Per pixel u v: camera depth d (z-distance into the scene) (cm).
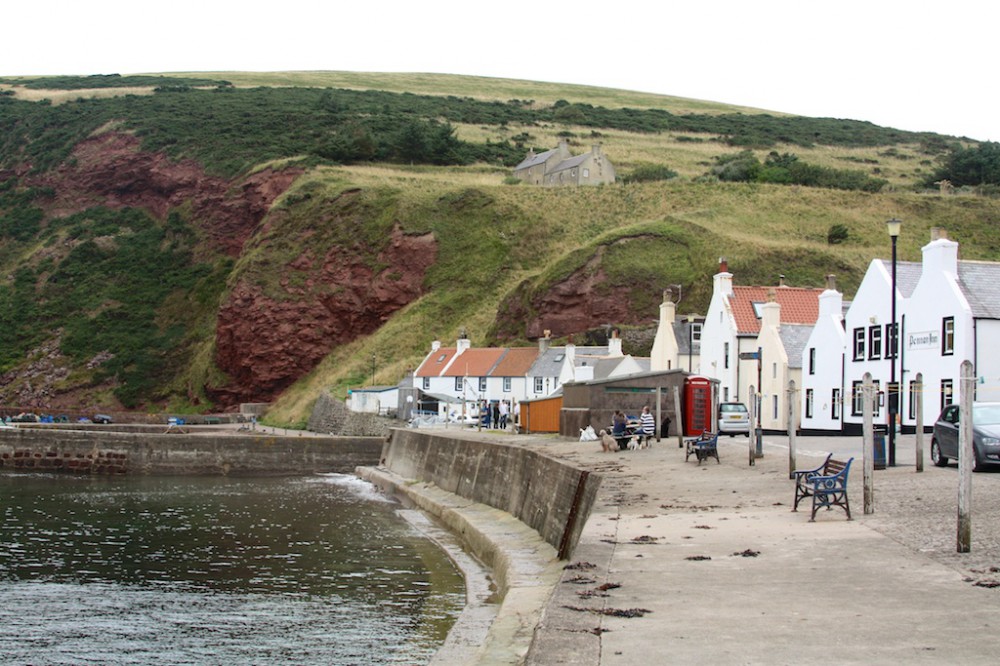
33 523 4331
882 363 5188
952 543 1636
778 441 4562
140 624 2522
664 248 9575
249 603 2748
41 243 13912
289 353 11031
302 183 12619
